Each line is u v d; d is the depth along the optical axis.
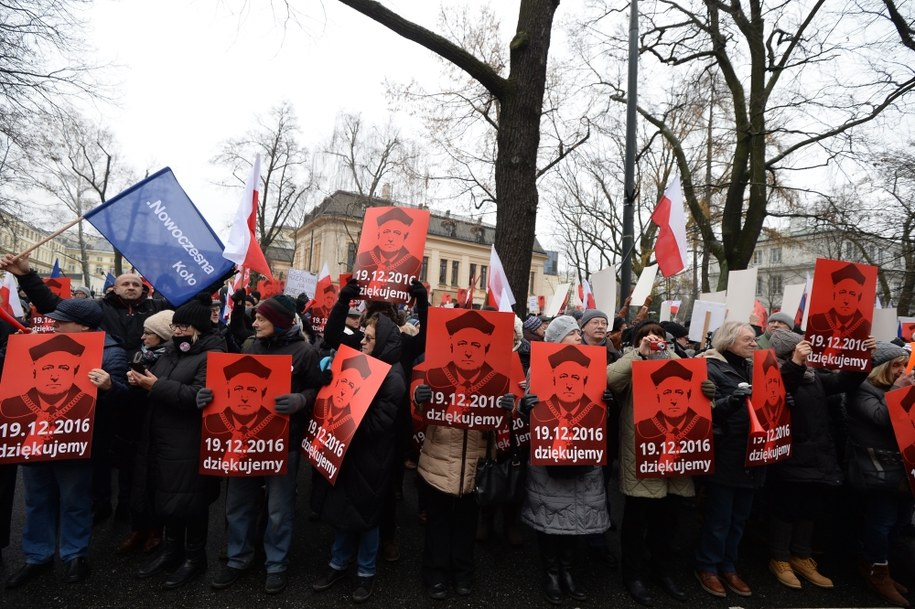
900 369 3.53
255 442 3.01
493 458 3.20
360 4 5.21
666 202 5.20
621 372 3.31
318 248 40.16
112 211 3.57
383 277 3.44
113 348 3.29
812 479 3.42
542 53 5.75
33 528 3.10
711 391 3.19
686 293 28.73
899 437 3.28
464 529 3.23
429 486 3.21
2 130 10.30
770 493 3.68
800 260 35.53
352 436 2.87
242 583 3.19
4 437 2.83
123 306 4.28
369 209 3.60
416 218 3.50
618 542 4.14
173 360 3.25
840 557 3.92
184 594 3.03
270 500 3.10
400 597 3.14
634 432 3.22
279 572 3.13
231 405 3.00
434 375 3.07
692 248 19.83
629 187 7.36
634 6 7.38
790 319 4.48
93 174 27.34
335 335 3.41
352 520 2.97
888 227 12.37
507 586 3.34
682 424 3.16
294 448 3.19
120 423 3.87
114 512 4.12
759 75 10.93
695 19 11.54
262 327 3.24
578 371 3.17
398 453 3.98
